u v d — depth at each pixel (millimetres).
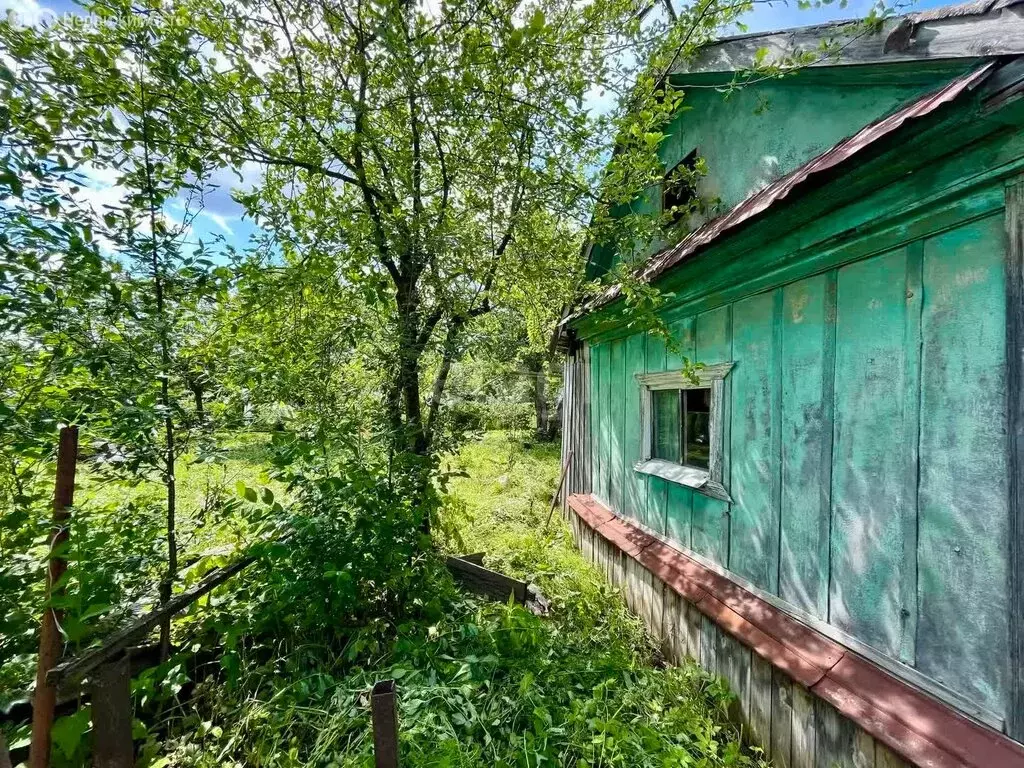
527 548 4660
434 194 3598
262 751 1858
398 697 2023
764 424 2484
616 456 4293
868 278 1922
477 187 3252
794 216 2098
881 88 2176
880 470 1873
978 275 1538
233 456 2275
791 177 2219
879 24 1916
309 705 2104
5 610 1900
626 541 3734
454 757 1729
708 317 2965
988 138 1438
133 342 1985
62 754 1695
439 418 3277
